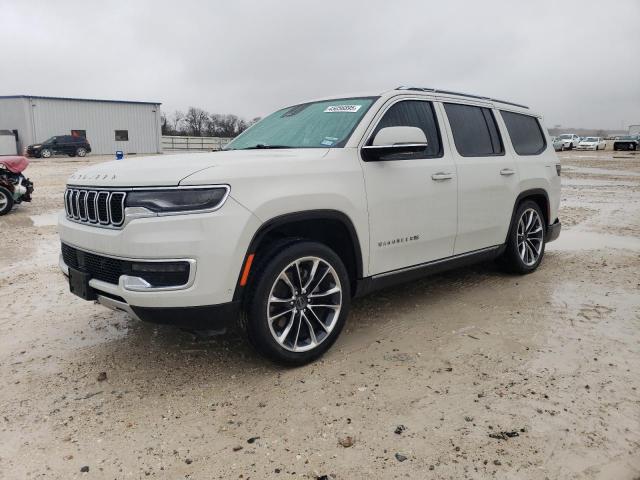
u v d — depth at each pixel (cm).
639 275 582
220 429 288
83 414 307
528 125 596
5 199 1145
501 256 565
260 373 352
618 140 5119
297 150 388
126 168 337
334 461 259
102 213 331
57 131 4331
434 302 492
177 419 299
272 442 275
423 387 329
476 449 265
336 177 365
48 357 386
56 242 829
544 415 294
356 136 393
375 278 403
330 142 397
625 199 1300
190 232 304
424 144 387
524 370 349
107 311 484
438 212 442
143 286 307
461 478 244
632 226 912
